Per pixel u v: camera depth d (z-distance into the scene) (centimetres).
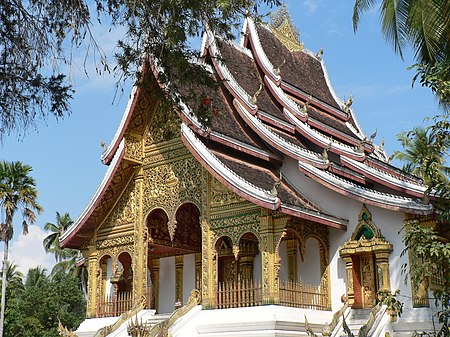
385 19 1428
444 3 1310
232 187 1648
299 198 1819
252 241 1945
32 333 4541
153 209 1942
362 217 1727
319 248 1786
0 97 1013
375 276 1720
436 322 1520
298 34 2552
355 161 1789
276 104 2122
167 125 1574
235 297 1689
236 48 2192
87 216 2012
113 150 1998
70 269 5906
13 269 6194
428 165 1205
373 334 1514
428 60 1404
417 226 1170
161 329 1603
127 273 2148
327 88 2505
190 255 2136
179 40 1071
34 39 984
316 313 1678
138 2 1031
